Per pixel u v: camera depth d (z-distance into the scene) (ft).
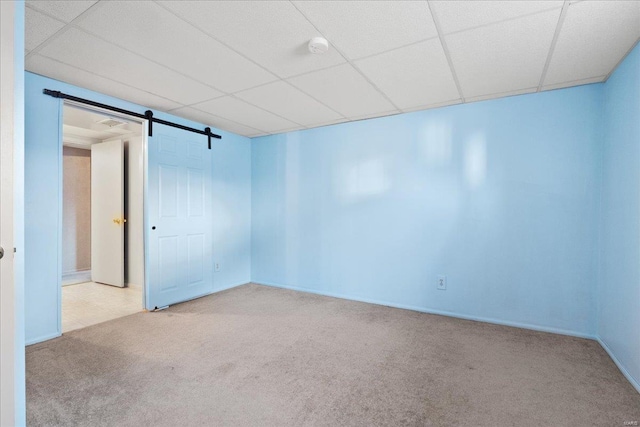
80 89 8.95
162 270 11.34
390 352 7.84
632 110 6.61
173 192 11.73
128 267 14.65
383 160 11.66
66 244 16.25
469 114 10.14
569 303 8.87
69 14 5.53
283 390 6.19
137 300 12.27
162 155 11.31
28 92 8.00
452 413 5.50
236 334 8.94
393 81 8.41
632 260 6.50
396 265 11.44
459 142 10.30
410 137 11.14
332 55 7.01
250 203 15.24
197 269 12.64
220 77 8.20
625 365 6.74
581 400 5.87
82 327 9.42
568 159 8.85
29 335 8.18
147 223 10.91
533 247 9.30
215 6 5.31
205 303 11.89
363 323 9.82
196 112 11.25
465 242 10.24
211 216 13.26
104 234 14.82
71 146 16.15
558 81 8.36
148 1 5.17
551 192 9.05
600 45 6.48
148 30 6.06
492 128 9.80
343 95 9.48
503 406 5.70
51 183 8.50
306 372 6.88
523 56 7.00
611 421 5.30
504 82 8.44
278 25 5.87
